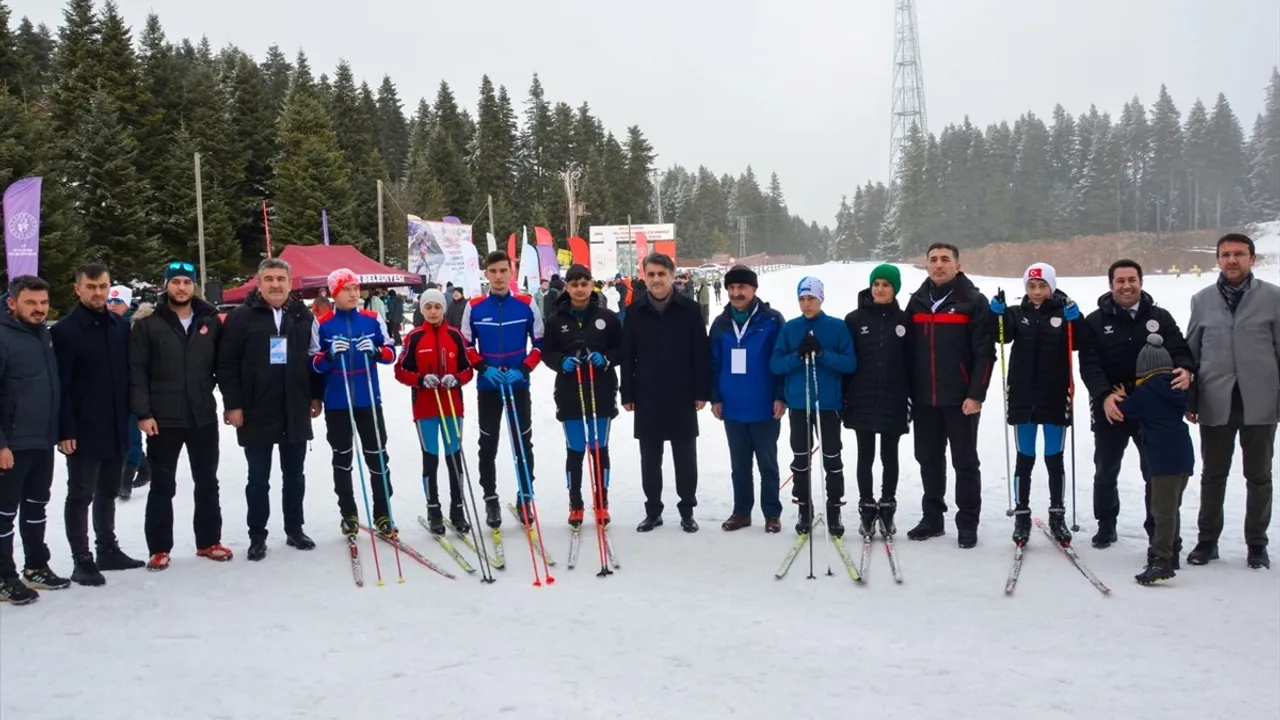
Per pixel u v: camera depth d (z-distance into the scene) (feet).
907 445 28.73
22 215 35.40
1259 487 15.37
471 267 67.67
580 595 14.37
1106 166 257.14
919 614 13.25
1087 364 16.65
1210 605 13.43
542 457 28.19
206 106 134.21
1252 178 253.24
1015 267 239.09
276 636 12.64
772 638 12.29
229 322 16.97
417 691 10.64
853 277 149.69
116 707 10.36
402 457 28.32
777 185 393.50
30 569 15.05
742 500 19.03
